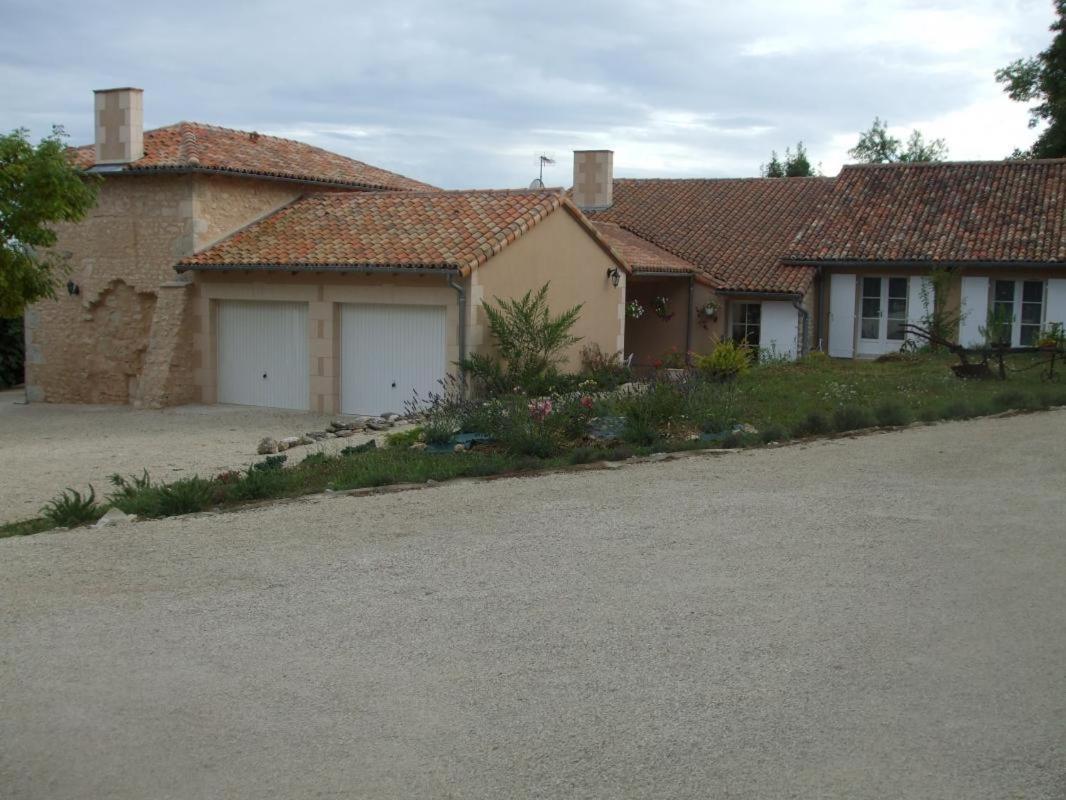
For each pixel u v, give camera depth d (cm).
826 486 948
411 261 1842
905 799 399
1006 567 681
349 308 1967
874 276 2620
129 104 2131
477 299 1856
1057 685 496
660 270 2498
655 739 454
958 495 898
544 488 981
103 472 1304
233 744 460
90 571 738
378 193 2264
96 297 2248
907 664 525
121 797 419
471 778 426
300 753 451
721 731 458
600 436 1263
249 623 614
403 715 484
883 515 831
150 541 826
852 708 477
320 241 2033
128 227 2191
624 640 569
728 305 2700
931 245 2534
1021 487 924
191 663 553
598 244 2238
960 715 467
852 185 2858
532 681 518
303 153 2492
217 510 956
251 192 2225
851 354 2642
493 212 2019
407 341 1912
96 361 2288
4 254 1798
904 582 656
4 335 2864
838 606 613
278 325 2053
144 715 491
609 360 2230
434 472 1062
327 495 991
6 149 1758
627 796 408
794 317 2603
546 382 1836
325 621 614
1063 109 3569
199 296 2116
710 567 699
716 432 1276
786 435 1224
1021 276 2445
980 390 1630
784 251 2719
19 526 965
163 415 1984
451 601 644
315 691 513
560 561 725
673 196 3148
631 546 758
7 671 547
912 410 1420
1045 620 581
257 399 2092
